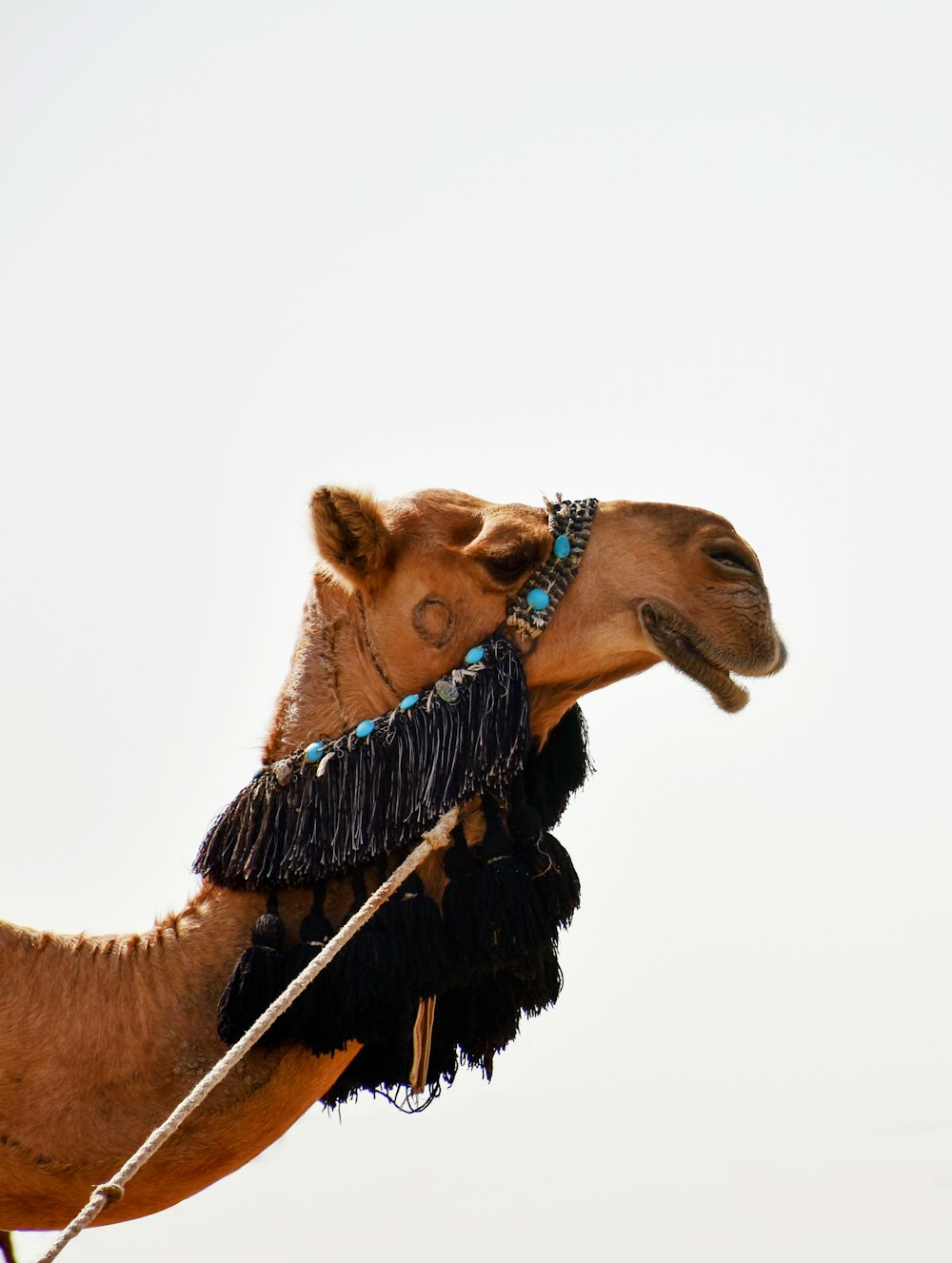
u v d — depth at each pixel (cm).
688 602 993
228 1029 902
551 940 952
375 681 977
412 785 935
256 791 960
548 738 1048
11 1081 886
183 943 935
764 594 1009
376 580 983
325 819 937
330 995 898
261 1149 922
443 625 980
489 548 984
